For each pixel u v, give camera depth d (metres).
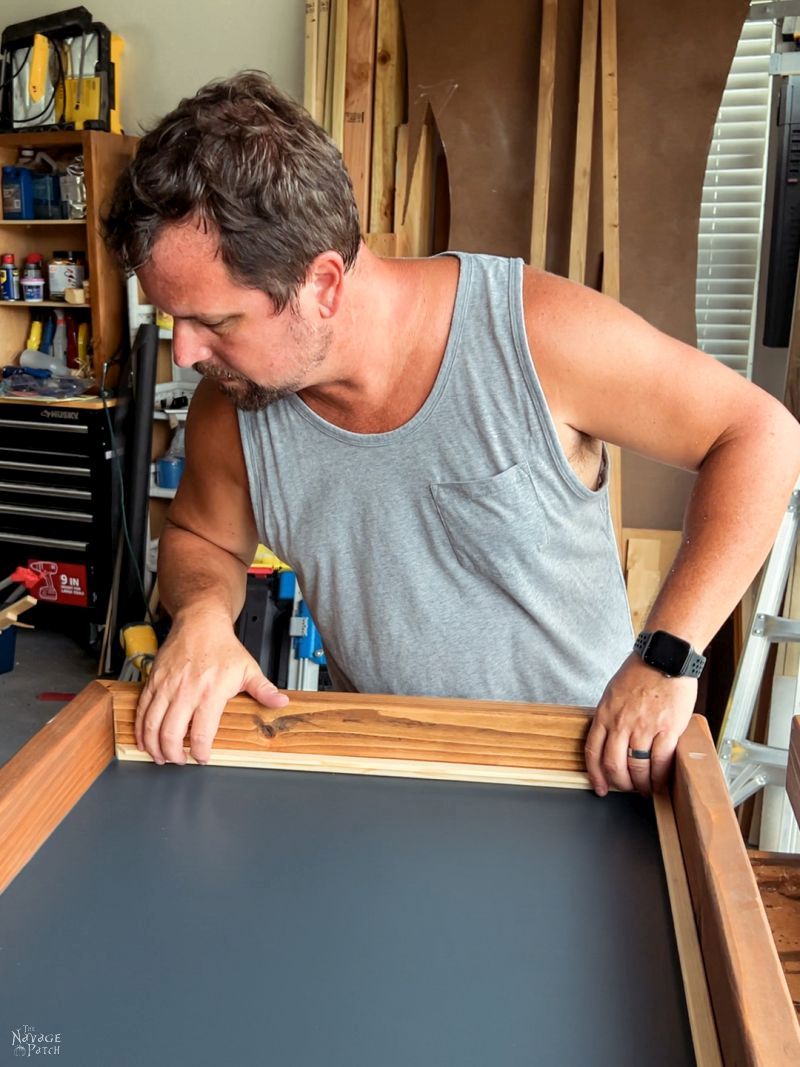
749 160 3.04
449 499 1.07
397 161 3.17
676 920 0.66
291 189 0.81
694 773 0.75
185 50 3.68
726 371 1.03
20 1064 0.54
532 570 1.10
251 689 0.89
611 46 2.89
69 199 3.79
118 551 3.61
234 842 0.77
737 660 2.82
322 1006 0.59
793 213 2.97
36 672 3.70
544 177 2.97
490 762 0.87
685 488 3.07
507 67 3.04
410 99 3.12
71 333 4.03
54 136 3.63
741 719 2.39
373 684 1.21
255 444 1.11
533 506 1.06
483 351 1.01
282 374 0.92
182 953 0.64
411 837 0.78
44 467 3.68
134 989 0.61
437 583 1.12
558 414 1.04
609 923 0.68
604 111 2.91
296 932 0.66
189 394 3.93
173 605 1.06
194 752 0.88
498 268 1.03
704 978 0.60
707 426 1.02
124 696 0.89
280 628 2.53
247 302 0.84
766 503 0.99
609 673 1.21
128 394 3.66
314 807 0.82
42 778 0.76
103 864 0.73
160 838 0.77
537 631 1.14
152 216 0.79
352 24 3.16
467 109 3.07
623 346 1.00
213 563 1.19
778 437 1.01
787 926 0.87
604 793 0.85
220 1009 0.59
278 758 0.88
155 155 0.79
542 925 0.67
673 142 2.94
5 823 0.70
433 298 1.02
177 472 3.82
